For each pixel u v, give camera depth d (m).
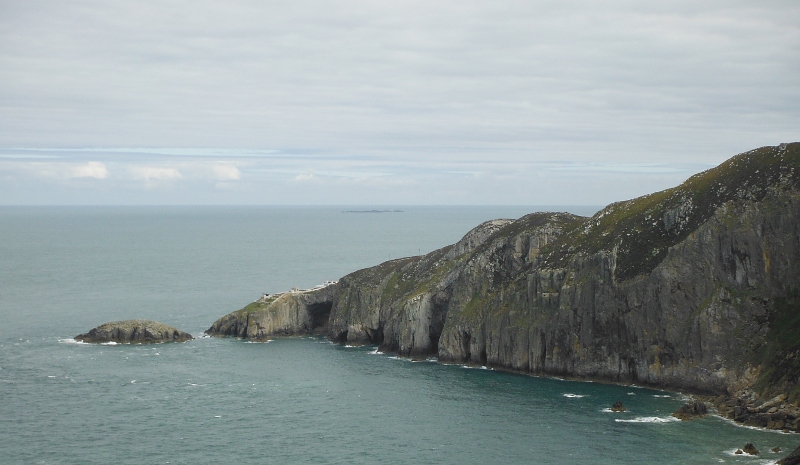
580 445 125.50
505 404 150.12
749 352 149.88
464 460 120.69
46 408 148.00
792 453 111.62
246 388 163.88
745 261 158.88
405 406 150.00
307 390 162.50
